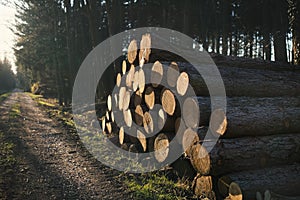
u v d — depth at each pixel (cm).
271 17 1445
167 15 1683
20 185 473
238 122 412
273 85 562
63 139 843
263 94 551
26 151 698
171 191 445
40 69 2859
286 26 1223
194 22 1789
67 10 1916
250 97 516
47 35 2131
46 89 3362
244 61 649
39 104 2164
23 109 1773
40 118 1344
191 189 447
